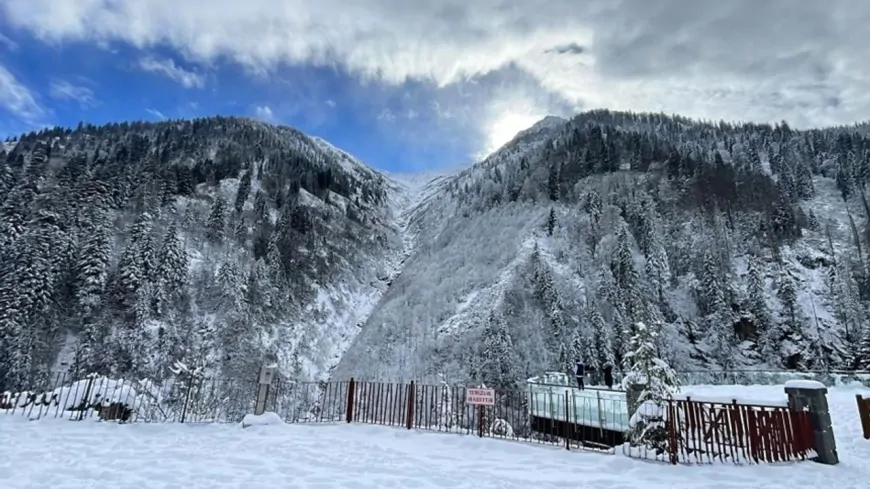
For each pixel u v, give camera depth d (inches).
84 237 2293.3
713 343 2261.3
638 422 382.9
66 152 4138.8
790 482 305.7
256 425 457.7
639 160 3937.0
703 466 336.5
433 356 2094.0
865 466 364.5
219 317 2262.6
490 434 457.4
